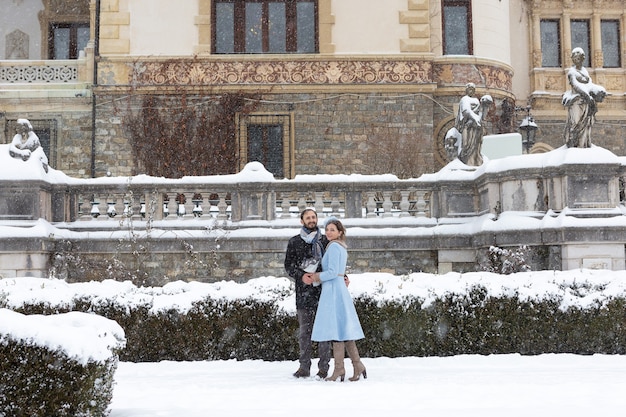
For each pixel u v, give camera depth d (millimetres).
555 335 9414
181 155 23781
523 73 28656
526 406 5750
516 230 14273
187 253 15375
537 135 28094
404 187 16000
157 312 9273
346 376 7758
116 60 24031
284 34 24750
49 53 27641
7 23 27719
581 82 14453
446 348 9328
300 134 24266
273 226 15492
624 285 9500
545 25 28984
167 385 7203
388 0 24625
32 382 5113
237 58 24219
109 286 9648
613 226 13664
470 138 16766
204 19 24328
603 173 14070
